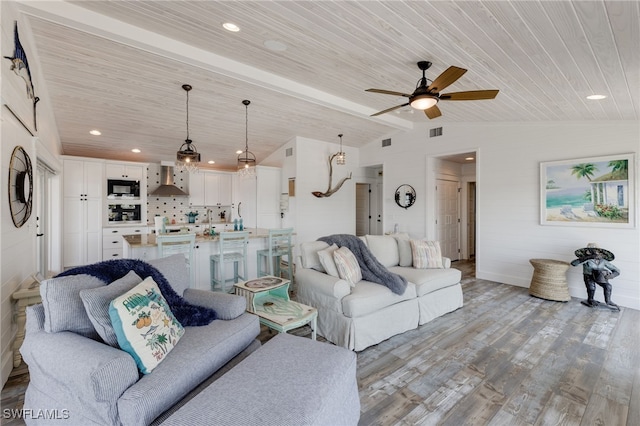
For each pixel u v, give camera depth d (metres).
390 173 6.71
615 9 1.59
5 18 2.12
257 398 1.32
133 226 6.13
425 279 3.42
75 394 1.39
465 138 5.47
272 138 6.38
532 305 3.94
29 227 2.90
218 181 7.70
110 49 3.26
